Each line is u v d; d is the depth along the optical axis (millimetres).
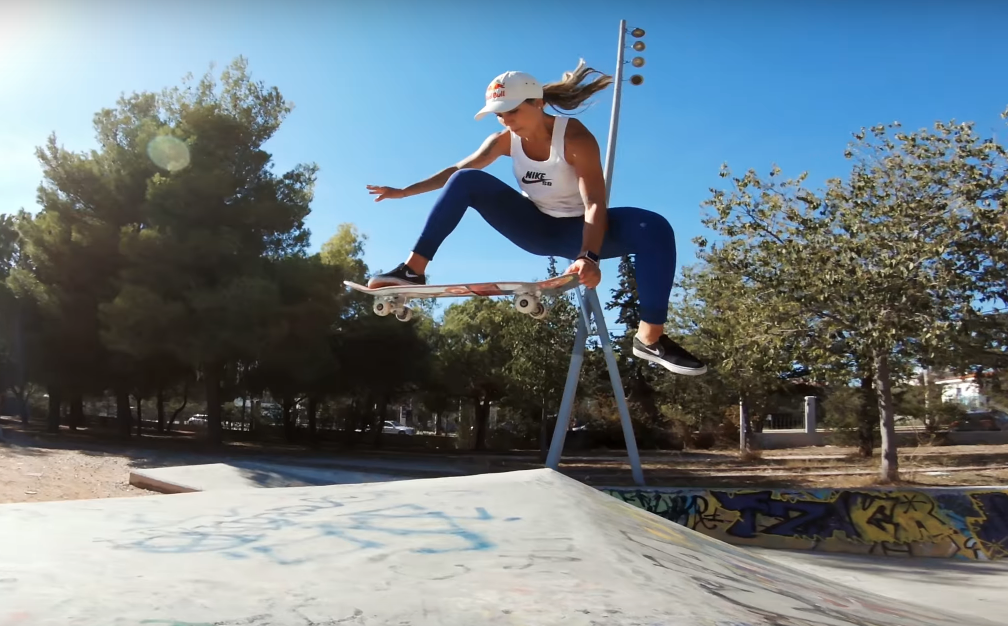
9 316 23156
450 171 3959
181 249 19719
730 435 33719
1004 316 14664
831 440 31125
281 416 41281
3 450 16469
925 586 7402
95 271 21984
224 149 21562
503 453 29609
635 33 11148
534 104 3326
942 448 24828
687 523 10312
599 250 3090
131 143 22656
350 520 2471
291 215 22125
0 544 2029
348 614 1526
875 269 13156
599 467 20625
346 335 27688
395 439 37156
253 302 19812
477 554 2059
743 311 15531
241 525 2379
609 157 11141
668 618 1666
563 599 1713
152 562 1881
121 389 24938
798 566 8492
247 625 1427
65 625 1378
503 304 25297
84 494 11234
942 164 13203
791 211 14008
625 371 35688
